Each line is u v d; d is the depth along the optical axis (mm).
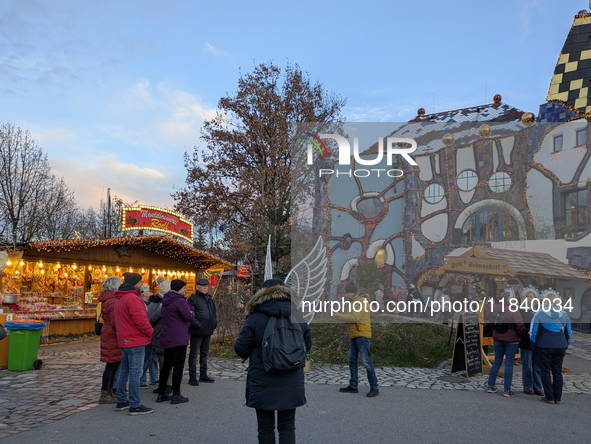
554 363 6234
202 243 25047
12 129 27422
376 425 5020
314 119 21016
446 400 6250
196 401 5957
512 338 6551
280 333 3537
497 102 19438
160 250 16031
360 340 6559
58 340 12227
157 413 5359
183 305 5891
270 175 19109
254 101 21422
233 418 5168
